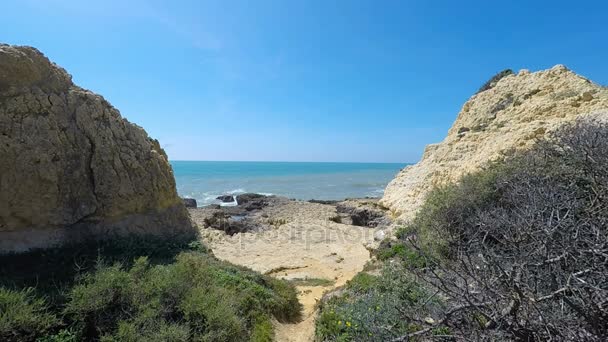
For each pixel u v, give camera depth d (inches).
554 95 614.2
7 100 284.7
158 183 420.2
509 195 295.4
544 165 304.3
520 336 117.0
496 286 132.2
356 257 545.6
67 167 318.0
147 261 291.0
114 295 226.4
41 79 319.6
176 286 248.7
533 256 144.9
